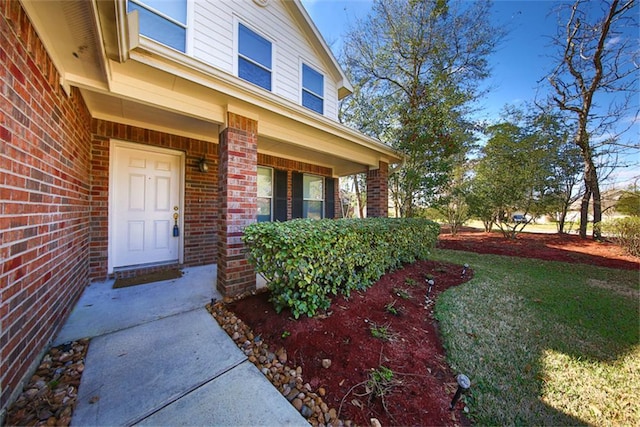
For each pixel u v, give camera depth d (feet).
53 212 6.40
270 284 8.01
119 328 7.35
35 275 5.39
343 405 5.03
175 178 13.70
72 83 7.20
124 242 12.18
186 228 13.67
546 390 5.89
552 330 8.45
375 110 28.76
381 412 4.94
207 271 13.01
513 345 7.55
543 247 23.80
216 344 6.79
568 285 13.10
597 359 7.00
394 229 12.81
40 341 5.66
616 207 27.22
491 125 26.04
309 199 22.50
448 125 20.48
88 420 4.37
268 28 15.83
